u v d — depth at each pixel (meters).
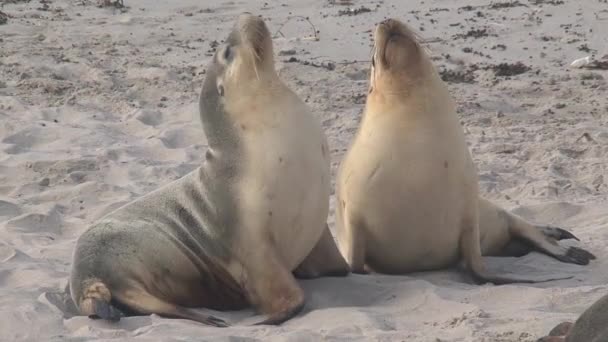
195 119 19.55
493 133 18.12
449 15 27.31
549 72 22.14
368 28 26.62
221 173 10.43
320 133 10.39
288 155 10.09
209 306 10.69
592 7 26.80
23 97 21.31
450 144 10.70
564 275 11.02
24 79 22.55
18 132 18.52
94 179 16.05
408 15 27.58
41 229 13.70
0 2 32.00
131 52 25.19
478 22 26.36
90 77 22.84
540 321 8.91
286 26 27.52
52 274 11.32
